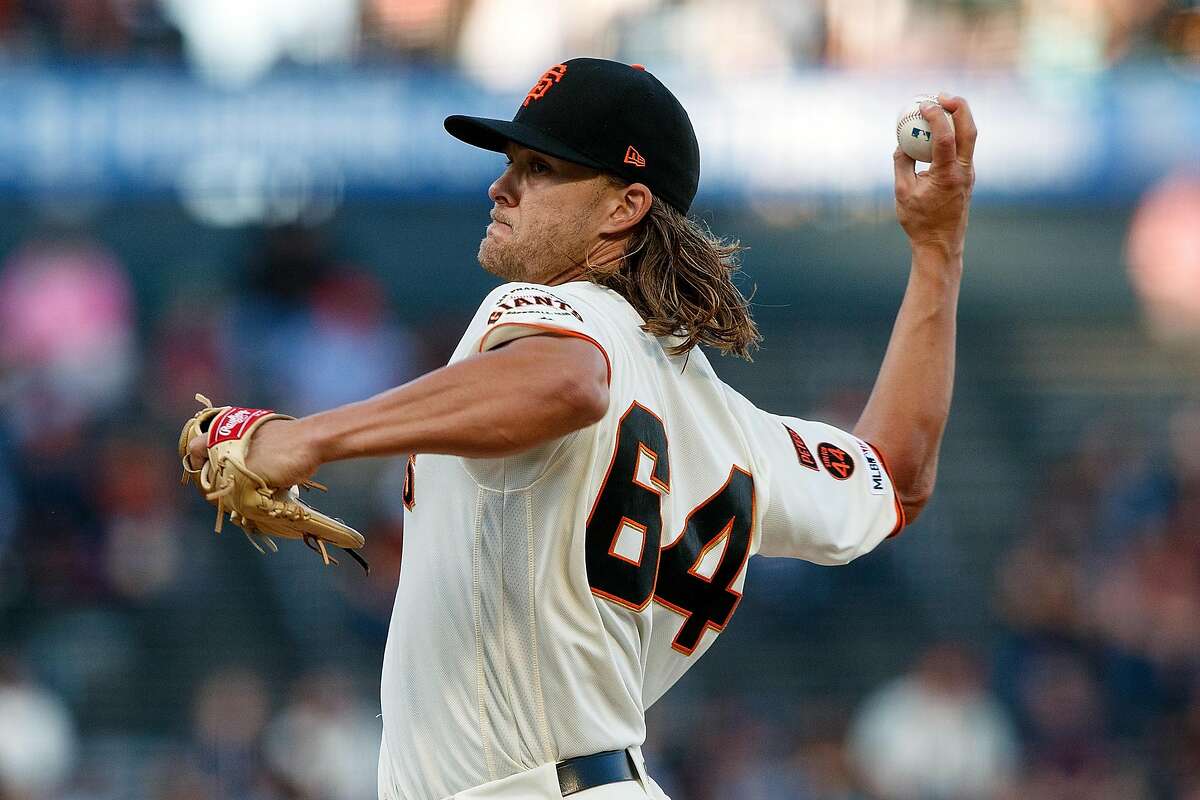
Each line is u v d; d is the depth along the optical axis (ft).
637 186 29.17
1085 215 173.78
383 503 127.24
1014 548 144.36
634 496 27.50
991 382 167.94
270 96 149.69
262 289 146.72
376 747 111.55
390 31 151.84
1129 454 155.63
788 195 154.30
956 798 116.88
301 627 129.49
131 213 156.46
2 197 146.20
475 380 24.50
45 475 130.72
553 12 152.35
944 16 157.17
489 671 27.09
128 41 148.77
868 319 170.91
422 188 150.82
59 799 110.83
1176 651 128.88
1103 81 156.66
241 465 24.29
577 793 26.86
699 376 30.19
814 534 31.24
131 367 142.82
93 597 127.54
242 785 110.73
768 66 154.61
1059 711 123.65
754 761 117.08
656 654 29.37
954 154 34.27
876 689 133.59
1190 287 170.30
